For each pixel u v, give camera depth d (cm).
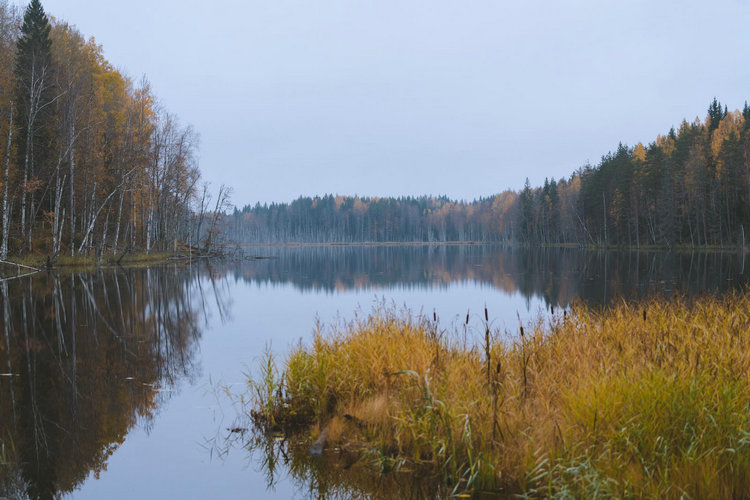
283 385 651
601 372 530
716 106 8862
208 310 1598
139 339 1112
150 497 424
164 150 4519
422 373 572
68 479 462
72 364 880
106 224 3475
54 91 3200
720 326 719
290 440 549
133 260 3819
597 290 2091
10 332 1160
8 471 478
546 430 451
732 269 3064
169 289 2150
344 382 611
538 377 570
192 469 480
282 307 1697
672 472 392
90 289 2003
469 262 4738
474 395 520
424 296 2017
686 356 577
